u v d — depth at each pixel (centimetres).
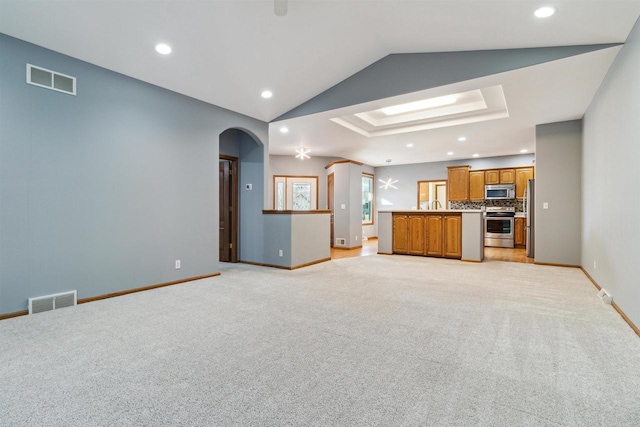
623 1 230
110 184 348
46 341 227
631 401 156
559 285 398
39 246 298
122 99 360
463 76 357
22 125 288
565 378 178
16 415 144
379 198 1073
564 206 527
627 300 269
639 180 242
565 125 525
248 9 286
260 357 203
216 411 148
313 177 908
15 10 253
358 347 219
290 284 405
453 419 142
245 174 573
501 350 214
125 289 360
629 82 266
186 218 423
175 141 412
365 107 443
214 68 368
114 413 146
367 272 484
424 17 299
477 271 491
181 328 252
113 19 274
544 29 283
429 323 265
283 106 489
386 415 145
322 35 337
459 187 896
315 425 138
